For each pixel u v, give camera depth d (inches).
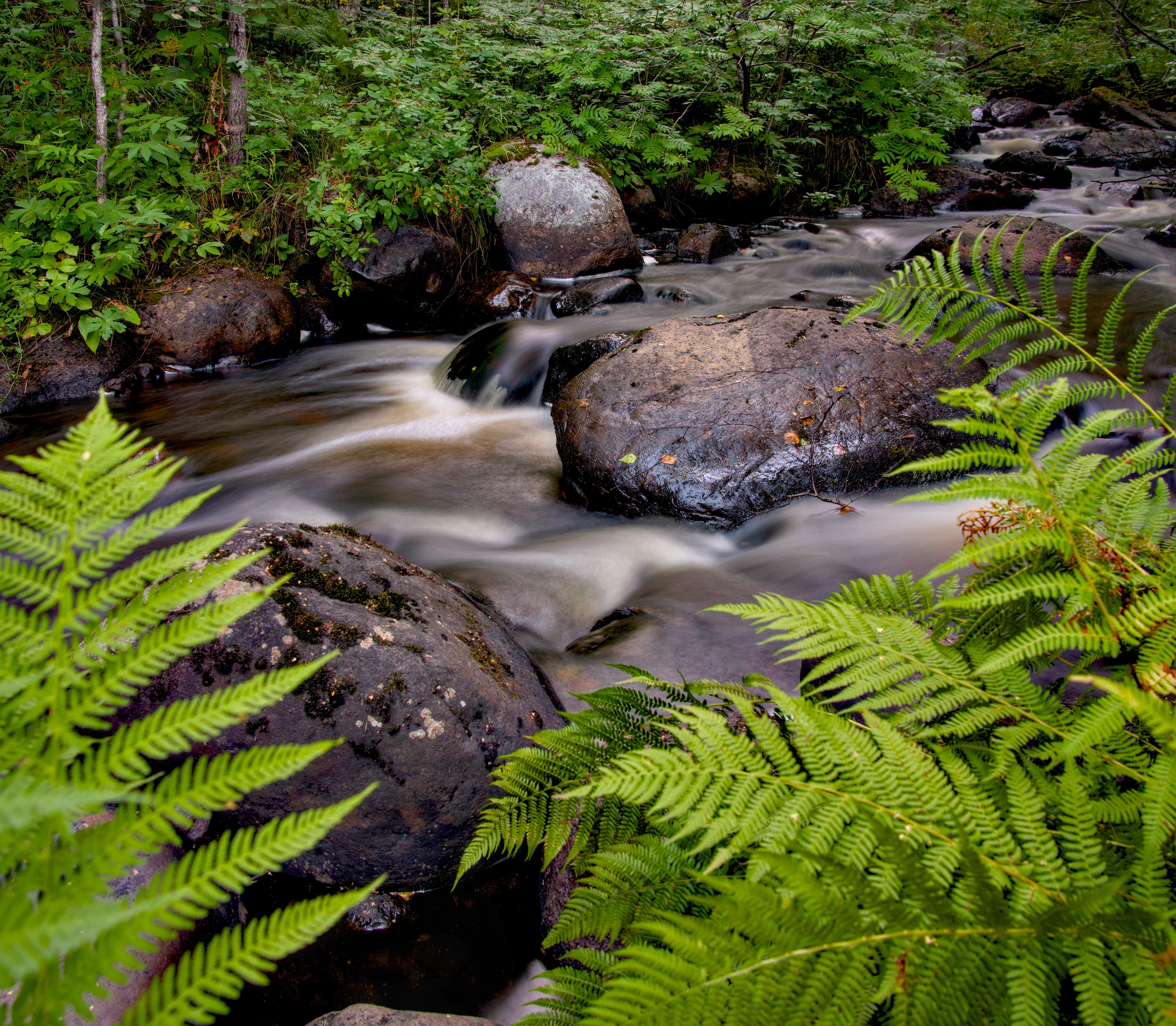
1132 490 75.2
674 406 204.7
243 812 103.0
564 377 265.3
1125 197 508.7
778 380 204.4
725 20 468.1
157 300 309.7
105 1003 78.2
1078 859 50.4
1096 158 637.3
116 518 36.0
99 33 295.7
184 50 355.6
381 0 539.2
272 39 454.3
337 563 115.1
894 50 513.7
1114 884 43.4
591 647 150.0
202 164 350.9
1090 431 69.0
